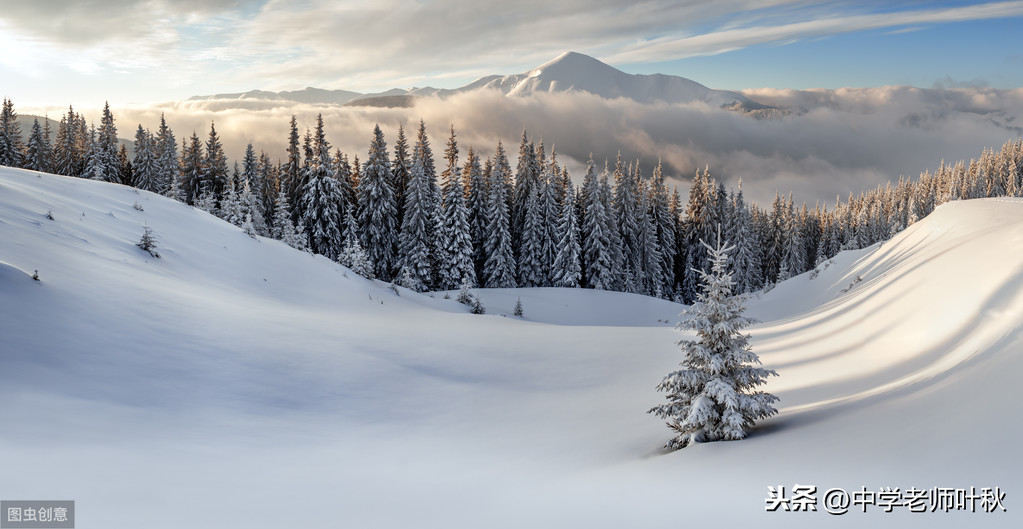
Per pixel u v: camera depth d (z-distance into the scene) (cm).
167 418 888
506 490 645
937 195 12281
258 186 6531
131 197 2680
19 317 1017
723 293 808
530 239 5903
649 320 4231
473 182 6072
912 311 1462
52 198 2089
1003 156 12488
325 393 1194
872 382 975
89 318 1142
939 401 627
